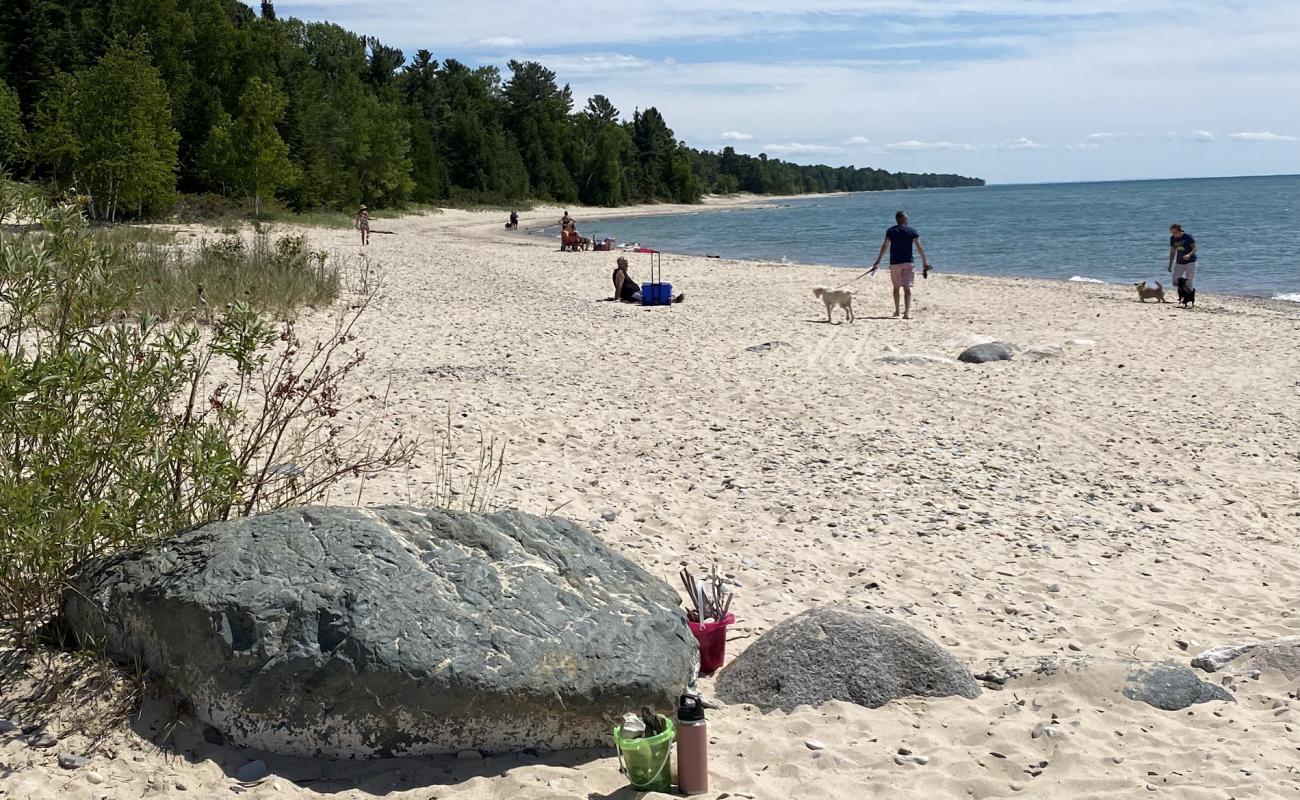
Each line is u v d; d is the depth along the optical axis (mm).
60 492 4859
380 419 10547
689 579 5863
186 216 48594
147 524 5176
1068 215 89750
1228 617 6520
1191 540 8078
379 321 17641
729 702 5234
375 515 4992
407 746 4434
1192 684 5305
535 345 16141
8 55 60344
